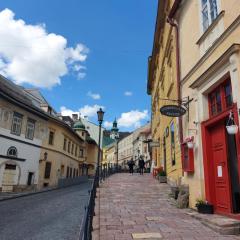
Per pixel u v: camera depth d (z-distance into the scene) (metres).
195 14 11.19
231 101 8.38
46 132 32.19
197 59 10.79
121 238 6.36
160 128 22.59
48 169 32.53
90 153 63.38
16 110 26.34
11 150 25.56
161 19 19.81
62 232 8.73
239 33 7.70
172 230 7.01
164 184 17.17
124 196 12.70
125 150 88.44
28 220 10.82
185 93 11.84
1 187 24.11
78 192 23.45
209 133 9.69
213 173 9.30
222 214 8.41
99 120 19.42
